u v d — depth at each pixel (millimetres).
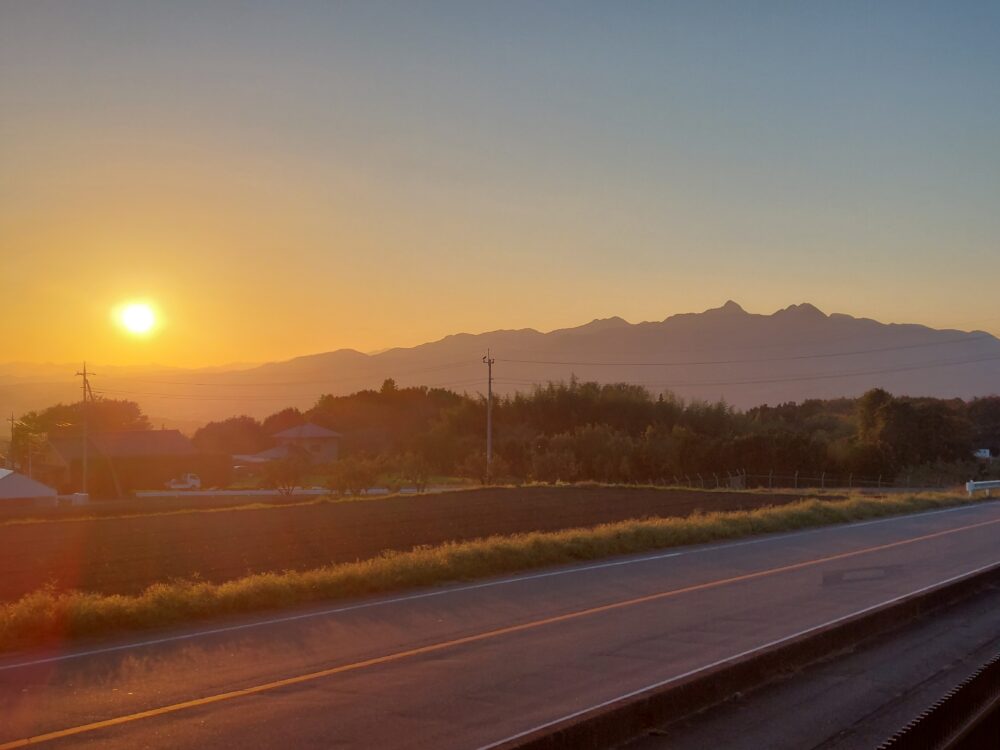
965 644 12586
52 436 86938
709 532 29234
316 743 8203
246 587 16891
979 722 6742
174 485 82312
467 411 96625
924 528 32812
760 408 128750
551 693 9969
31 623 13930
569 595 17562
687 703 9016
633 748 7973
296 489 72500
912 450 81000
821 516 35438
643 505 44875
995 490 54344
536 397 98000
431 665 11422
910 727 5652
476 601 16938
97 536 32281
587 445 79250
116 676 10977
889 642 12688
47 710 9383
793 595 17203
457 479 78688
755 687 10117
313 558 26219
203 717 9078
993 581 18094
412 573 19469
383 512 41500
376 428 114125
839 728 8641
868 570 20719
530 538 24250
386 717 9047
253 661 11789
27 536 32312
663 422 91438
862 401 85688
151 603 15289
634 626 14062
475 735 8445
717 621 14438
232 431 126438
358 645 12805
